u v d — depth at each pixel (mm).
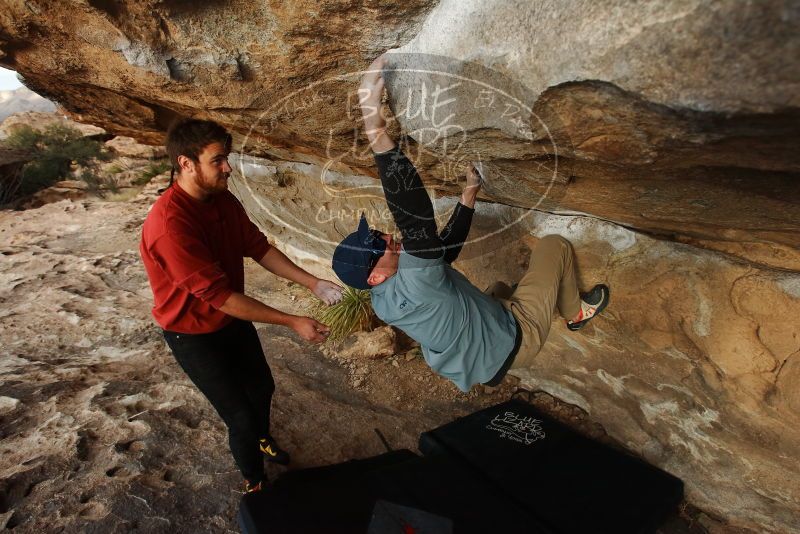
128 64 1735
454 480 2404
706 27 715
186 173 1693
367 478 2350
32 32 1629
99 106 2688
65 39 1666
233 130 2545
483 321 1859
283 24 1387
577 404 3051
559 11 916
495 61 1091
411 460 2535
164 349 3543
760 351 1949
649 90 840
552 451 2641
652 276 2186
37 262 5305
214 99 1867
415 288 1699
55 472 2262
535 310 2049
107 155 14250
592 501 2330
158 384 3006
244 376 2178
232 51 1544
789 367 1890
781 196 1247
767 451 2115
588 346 2748
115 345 3666
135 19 1463
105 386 2963
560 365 3031
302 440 2754
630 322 2383
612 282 2322
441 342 1816
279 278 5016
